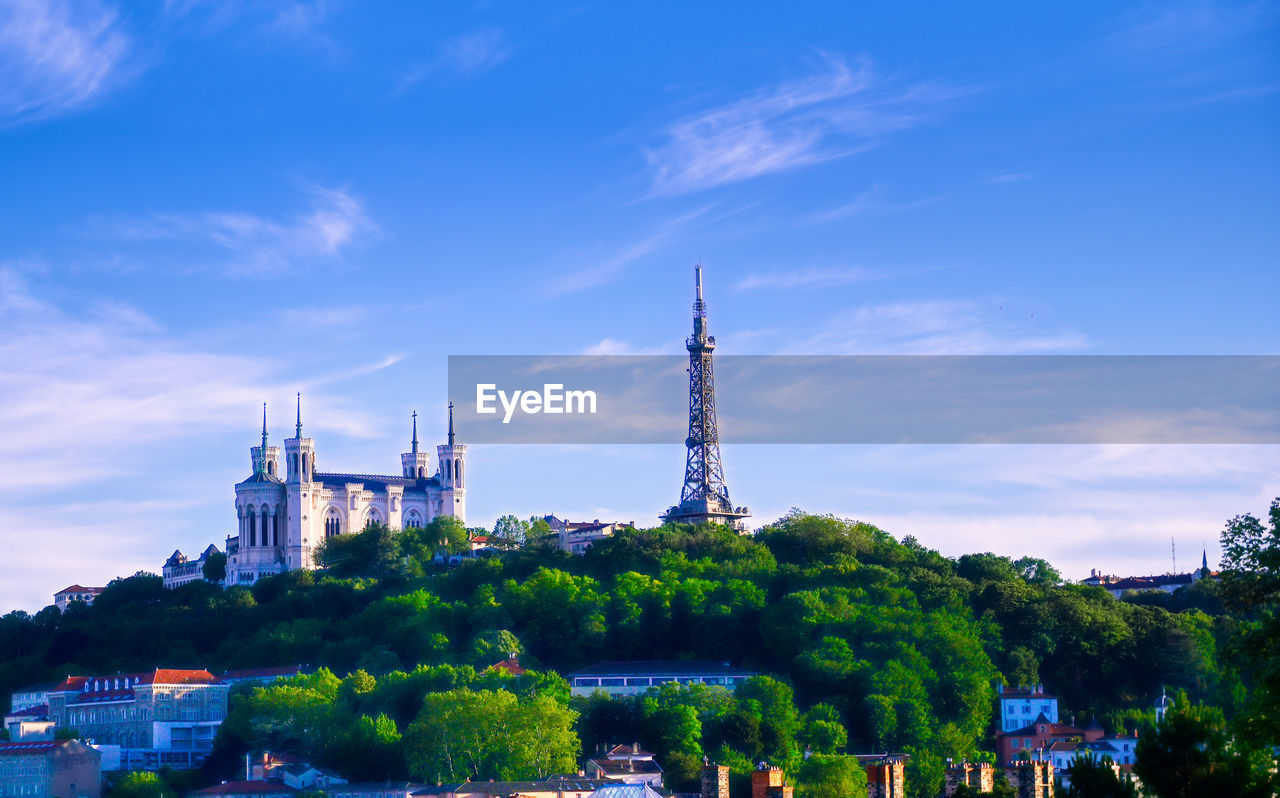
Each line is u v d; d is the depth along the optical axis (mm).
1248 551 167375
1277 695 151250
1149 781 122688
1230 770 122000
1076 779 124625
